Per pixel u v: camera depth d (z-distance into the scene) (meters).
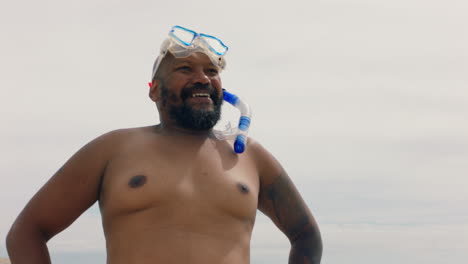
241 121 3.81
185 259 3.21
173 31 3.81
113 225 3.39
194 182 3.44
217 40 3.85
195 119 3.70
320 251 4.02
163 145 3.61
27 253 3.42
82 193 3.57
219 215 3.39
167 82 3.79
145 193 3.33
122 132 3.73
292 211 3.96
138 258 3.24
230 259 3.32
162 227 3.27
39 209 3.52
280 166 3.97
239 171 3.65
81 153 3.61
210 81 3.78
